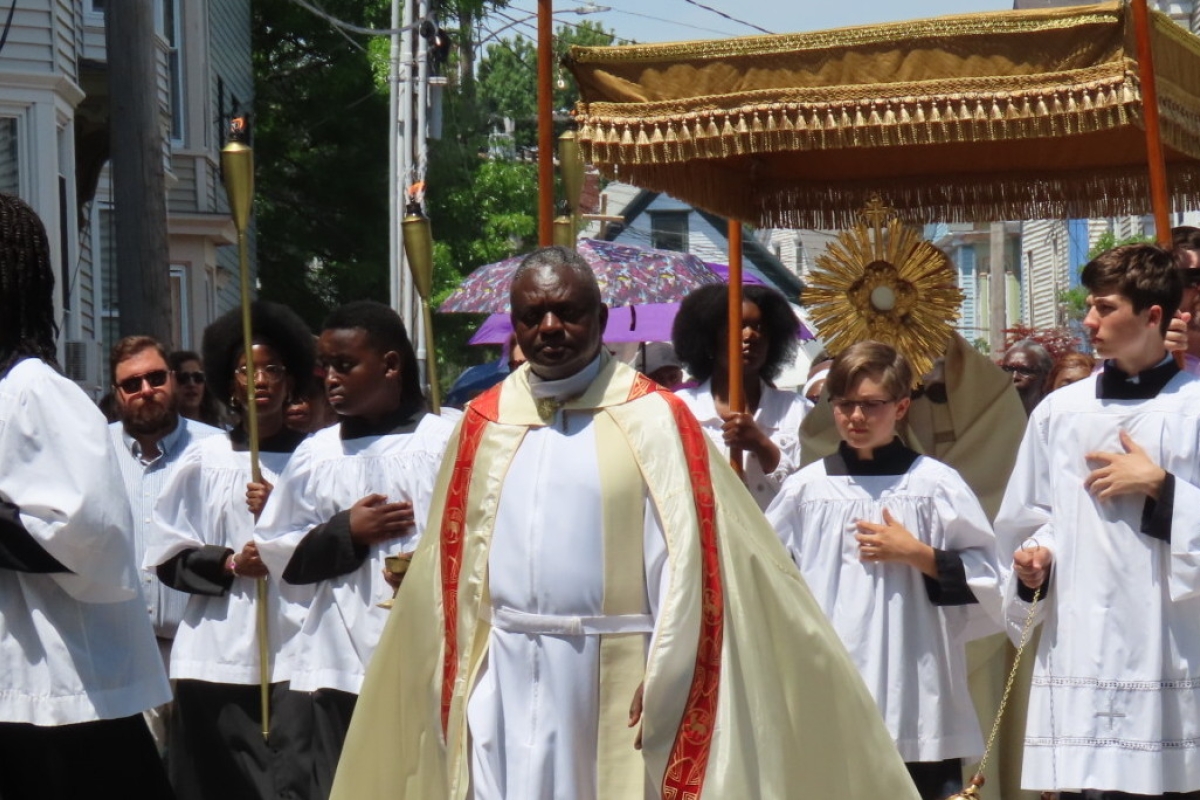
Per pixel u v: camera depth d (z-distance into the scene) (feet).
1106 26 22.75
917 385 26.30
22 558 18.51
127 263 46.57
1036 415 21.45
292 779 24.95
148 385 29.12
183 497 26.40
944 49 23.65
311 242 118.83
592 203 164.14
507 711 18.78
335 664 23.80
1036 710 21.08
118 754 19.48
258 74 117.80
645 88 24.94
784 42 24.29
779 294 29.63
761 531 19.07
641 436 18.74
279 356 26.66
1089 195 29.22
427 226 25.43
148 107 46.57
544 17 24.23
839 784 18.78
